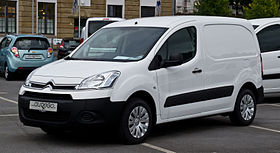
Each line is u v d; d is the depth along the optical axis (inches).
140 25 319.9
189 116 312.2
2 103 463.5
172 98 299.0
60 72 279.3
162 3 1833.2
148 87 283.7
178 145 282.2
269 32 488.4
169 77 297.1
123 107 271.7
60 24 1679.4
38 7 1648.6
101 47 311.4
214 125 354.6
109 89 266.5
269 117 398.6
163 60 297.0
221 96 332.8
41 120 273.7
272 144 289.7
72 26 1695.4
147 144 282.8
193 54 315.3
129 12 1774.1
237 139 303.3
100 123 264.7
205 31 327.9
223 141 296.2
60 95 267.1
